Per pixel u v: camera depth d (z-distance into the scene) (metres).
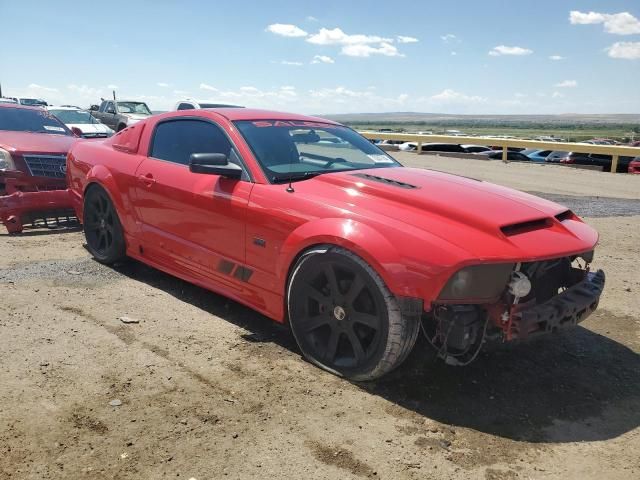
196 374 3.41
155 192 4.70
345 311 3.37
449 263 2.96
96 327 4.04
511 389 3.42
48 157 7.18
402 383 3.41
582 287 3.54
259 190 3.89
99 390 3.17
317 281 3.57
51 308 4.36
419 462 2.67
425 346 3.89
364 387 3.35
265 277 3.84
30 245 6.22
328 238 3.36
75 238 6.60
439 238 3.11
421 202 3.41
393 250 3.12
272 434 2.83
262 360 3.64
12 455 2.57
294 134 4.54
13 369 3.36
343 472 2.57
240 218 3.94
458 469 2.63
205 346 3.80
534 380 3.55
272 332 4.09
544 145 20.95
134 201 4.97
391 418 3.03
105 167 5.30
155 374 3.38
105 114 23.39
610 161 21.48
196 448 2.69
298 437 2.82
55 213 6.89
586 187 14.01
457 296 3.01
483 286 3.03
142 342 3.82
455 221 3.27
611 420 3.14
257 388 3.28
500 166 19.70
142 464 2.56
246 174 4.05
